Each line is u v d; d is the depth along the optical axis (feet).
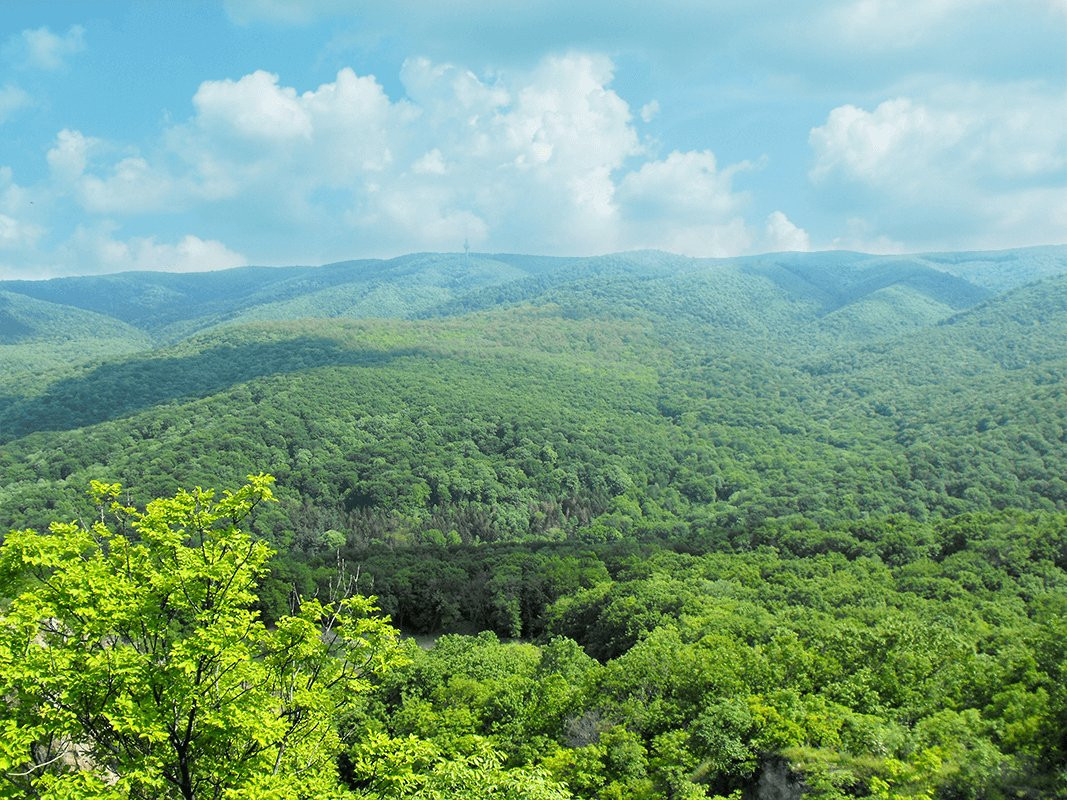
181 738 47.47
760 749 104.22
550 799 57.16
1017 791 85.97
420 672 161.89
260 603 248.52
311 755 53.93
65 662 44.52
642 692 131.85
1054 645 120.98
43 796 41.09
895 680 126.41
